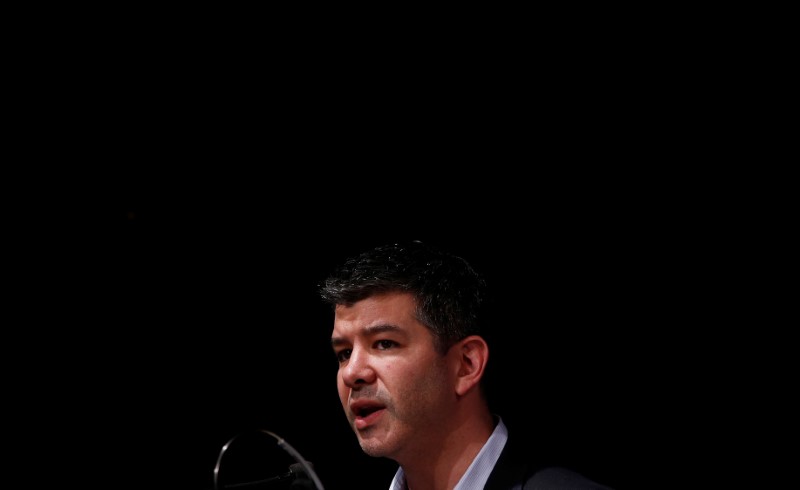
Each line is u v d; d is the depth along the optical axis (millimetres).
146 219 13359
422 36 12242
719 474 10906
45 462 12594
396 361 4691
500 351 11914
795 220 10805
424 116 12570
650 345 11523
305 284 13125
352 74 12602
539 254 12164
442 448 4844
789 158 10820
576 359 11773
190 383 13156
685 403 11234
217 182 13359
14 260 12844
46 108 12688
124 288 13211
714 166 11281
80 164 13023
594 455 11438
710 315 11266
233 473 12211
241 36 12484
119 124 12977
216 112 13062
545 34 11797
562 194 12102
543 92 12016
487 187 12406
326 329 13023
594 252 11922
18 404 12664
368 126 12812
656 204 11641
